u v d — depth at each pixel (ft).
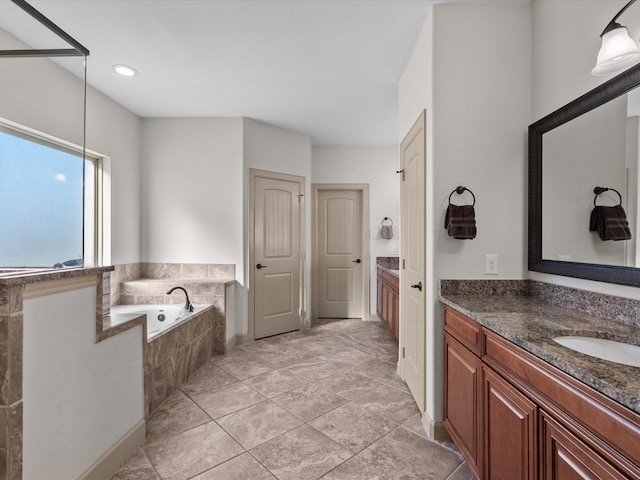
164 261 11.95
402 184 8.68
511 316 4.50
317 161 15.46
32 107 6.99
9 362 3.71
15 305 3.77
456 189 6.02
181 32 6.96
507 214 6.03
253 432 6.35
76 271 4.63
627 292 4.12
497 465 4.11
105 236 10.32
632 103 4.00
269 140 12.67
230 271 11.89
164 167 11.91
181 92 9.84
